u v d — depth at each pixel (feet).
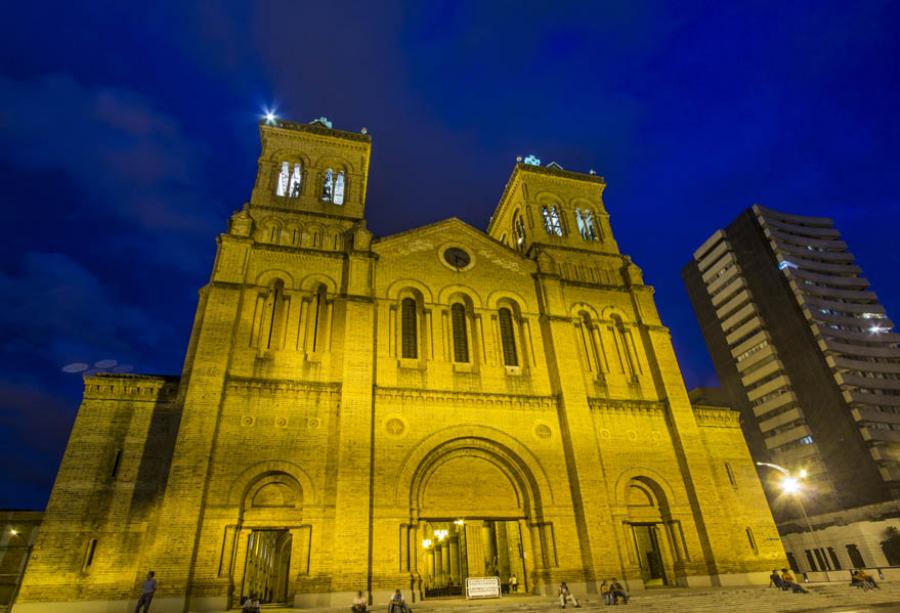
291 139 118.83
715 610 64.18
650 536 120.06
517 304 109.29
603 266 124.67
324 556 73.87
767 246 294.66
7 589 71.46
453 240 113.29
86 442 78.59
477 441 90.89
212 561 70.95
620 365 109.91
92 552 71.92
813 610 61.93
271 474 79.05
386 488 81.66
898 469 224.74
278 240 102.99
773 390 268.82
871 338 267.18
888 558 196.75
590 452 93.09
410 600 74.28
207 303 89.04
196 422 77.61
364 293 97.60
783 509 247.29
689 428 101.71
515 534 108.68
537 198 133.80
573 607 69.05
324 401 85.92
